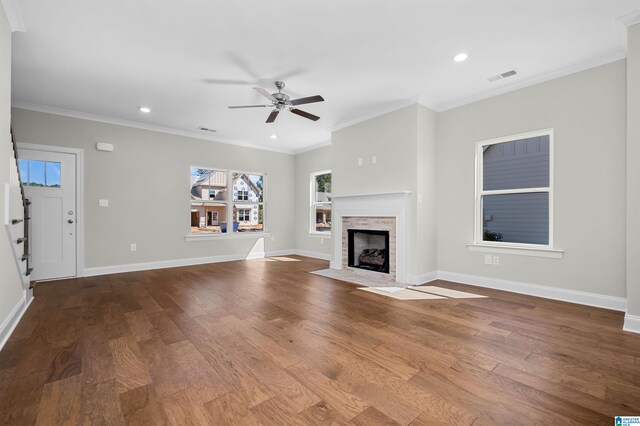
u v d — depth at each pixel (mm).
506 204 3902
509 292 3658
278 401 1554
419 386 1689
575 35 2646
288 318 2775
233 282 4238
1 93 2146
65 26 2488
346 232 5145
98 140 4738
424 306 3139
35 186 4238
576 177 3213
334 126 5281
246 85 3639
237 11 2326
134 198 5070
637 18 2367
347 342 2262
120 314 2883
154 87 3684
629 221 2436
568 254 3266
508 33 2621
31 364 1923
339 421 1404
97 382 1720
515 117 3650
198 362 1954
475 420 1411
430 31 2592
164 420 1406
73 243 4531
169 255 5449
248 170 6547
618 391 1638
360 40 2725
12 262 2547
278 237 7051
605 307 3033
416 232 4086
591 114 3119
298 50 2885
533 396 1597
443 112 4371
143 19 2414
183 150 5625
